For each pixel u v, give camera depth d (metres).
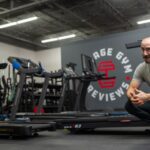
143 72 1.71
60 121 4.35
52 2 7.49
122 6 8.27
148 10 8.70
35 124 3.93
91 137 3.75
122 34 7.67
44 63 12.12
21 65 4.39
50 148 2.78
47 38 11.62
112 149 2.64
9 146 2.96
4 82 7.27
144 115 1.47
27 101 6.98
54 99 7.93
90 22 9.75
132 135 3.87
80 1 7.73
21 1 7.62
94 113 4.82
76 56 8.36
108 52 7.82
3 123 4.05
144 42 1.53
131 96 1.40
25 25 9.76
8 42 10.98
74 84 7.06
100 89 7.73
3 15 8.16
